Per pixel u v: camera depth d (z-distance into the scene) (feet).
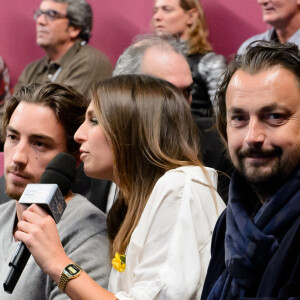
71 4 16.20
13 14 18.66
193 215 6.00
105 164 6.59
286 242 4.41
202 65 13.25
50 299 6.70
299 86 4.64
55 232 5.94
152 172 6.53
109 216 6.91
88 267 6.71
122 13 17.57
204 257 5.90
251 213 5.01
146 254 5.95
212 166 9.27
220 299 4.77
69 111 7.55
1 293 7.06
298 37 12.26
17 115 7.52
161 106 6.66
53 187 5.98
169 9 14.57
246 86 4.71
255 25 15.72
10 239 7.63
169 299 5.58
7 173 7.54
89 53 15.99
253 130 4.63
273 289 4.33
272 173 4.62
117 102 6.59
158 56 9.87
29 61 18.43
